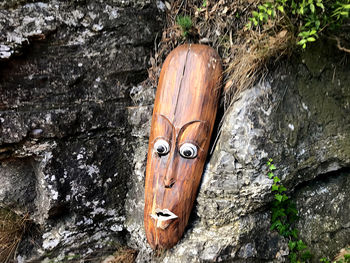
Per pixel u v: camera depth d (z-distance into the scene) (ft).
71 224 7.75
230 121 6.59
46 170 7.15
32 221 7.93
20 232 7.84
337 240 8.03
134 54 7.55
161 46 7.84
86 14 6.84
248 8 7.11
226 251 6.91
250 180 6.65
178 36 7.74
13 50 6.29
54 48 6.78
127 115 7.75
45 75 6.81
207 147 6.70
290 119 6.73
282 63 6.66
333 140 7.28
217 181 6.75
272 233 7.29
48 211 7.43
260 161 6.52
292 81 6.79
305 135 6.95
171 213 6.68
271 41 6.41
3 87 6.55
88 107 7.25
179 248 7.14
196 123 6.45
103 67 7.30
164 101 6.60
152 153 6.77
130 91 7.75
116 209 8.21
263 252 7.14
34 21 6.37
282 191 7.04
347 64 7.37
